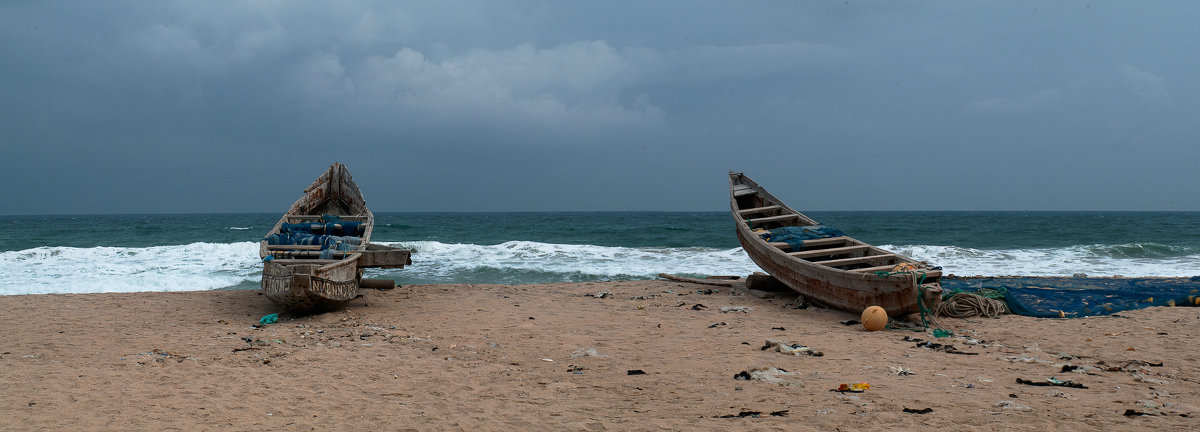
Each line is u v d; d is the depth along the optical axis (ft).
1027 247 116.47
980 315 35.37
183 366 24.54
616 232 165.78
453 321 34.27
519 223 249.55
